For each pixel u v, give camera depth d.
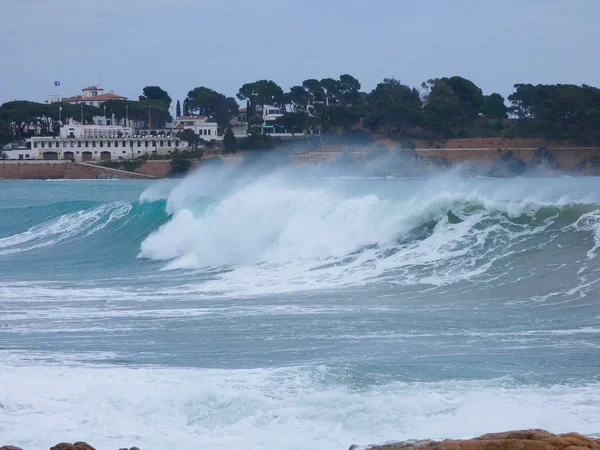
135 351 39.12
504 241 60.34
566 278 53.62
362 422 27.95
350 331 42.62
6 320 46.88
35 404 30.11
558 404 29.39
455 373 33.75
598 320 44.03
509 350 37.75
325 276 60.03
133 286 59.94
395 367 34.31
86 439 26.83
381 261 61.97
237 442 26.56
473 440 22.55
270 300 52.25
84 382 32.84
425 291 53.38
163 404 29.70
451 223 63.25
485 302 49.69
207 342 40.81
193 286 59.12
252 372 33.94
